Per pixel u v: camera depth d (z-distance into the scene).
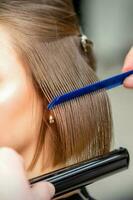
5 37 0.53
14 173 0.39
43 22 0.55
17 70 0.53
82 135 0.55
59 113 0.53
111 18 0.87
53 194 0.43
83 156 0.57
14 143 0.54
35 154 0.56
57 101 0.51
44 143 0.55
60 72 0.54
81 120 0.55
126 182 0.86
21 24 0.54
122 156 0.47
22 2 0.55
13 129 0.53
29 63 0.53
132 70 0.52
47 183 0.42
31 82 0.53
